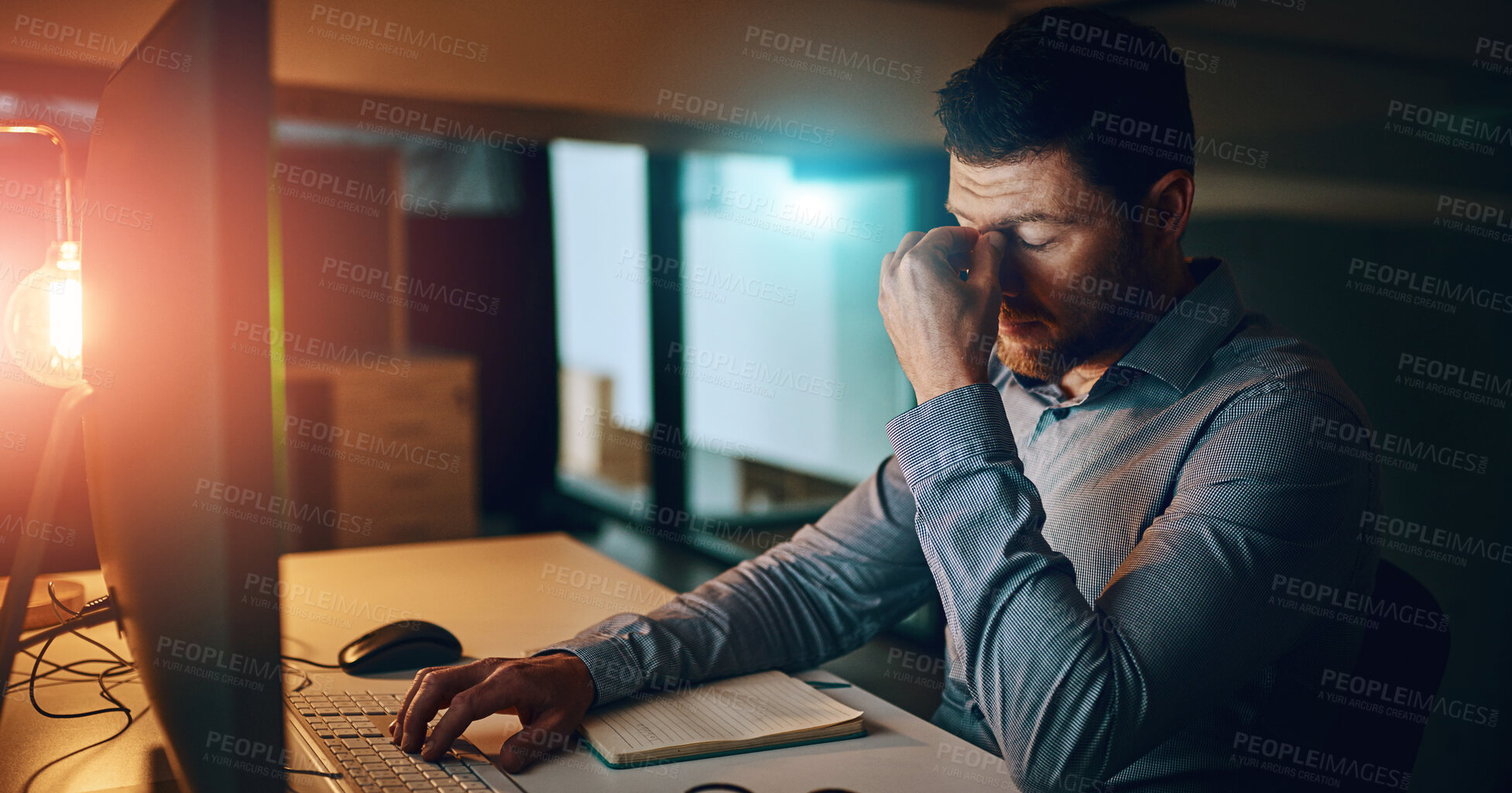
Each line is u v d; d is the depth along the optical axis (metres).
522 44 1.97
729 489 4.70
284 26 1.88
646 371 4.95
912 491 0.91
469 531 4.59
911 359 0.95
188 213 0.54
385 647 1.08
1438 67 1.87
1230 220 2.24
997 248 0.98
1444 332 2.03
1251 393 0.97
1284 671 0.96
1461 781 2.11
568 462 5.49
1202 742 0.95
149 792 0.79
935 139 3.09
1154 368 1.05
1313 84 1.97
